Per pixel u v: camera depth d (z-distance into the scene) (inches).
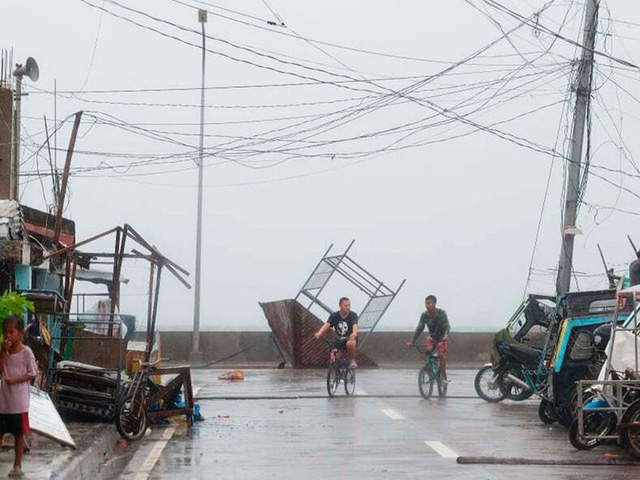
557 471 507.5
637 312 644.7
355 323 979.9
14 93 1059.3
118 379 653.9
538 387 805.9
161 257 732.0
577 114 1132.5
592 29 1118.4
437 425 717.9
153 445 617.9
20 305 474.3
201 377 1263.5
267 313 1475.1
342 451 582.9
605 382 575.2
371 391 1023.0
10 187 1020.5
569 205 1127.6
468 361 1585.9
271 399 930.7
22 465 487.2
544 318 927.0
